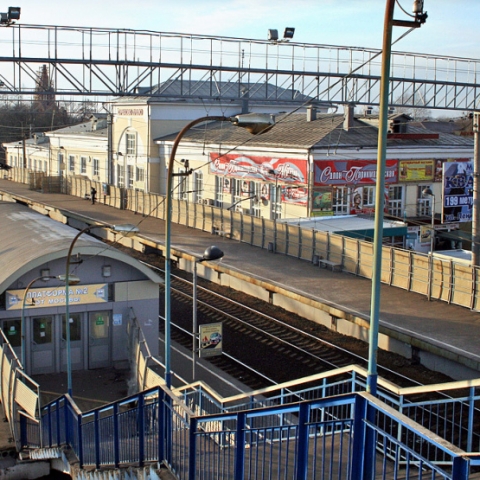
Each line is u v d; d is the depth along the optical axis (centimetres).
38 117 8619
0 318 1764
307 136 3528
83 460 1166
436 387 823
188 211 3700
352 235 2927
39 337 1812
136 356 1717
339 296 2233
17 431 1439
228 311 2400
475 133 2092
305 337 2092
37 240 1973
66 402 1249
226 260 2784
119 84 2802
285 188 3478
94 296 1845
